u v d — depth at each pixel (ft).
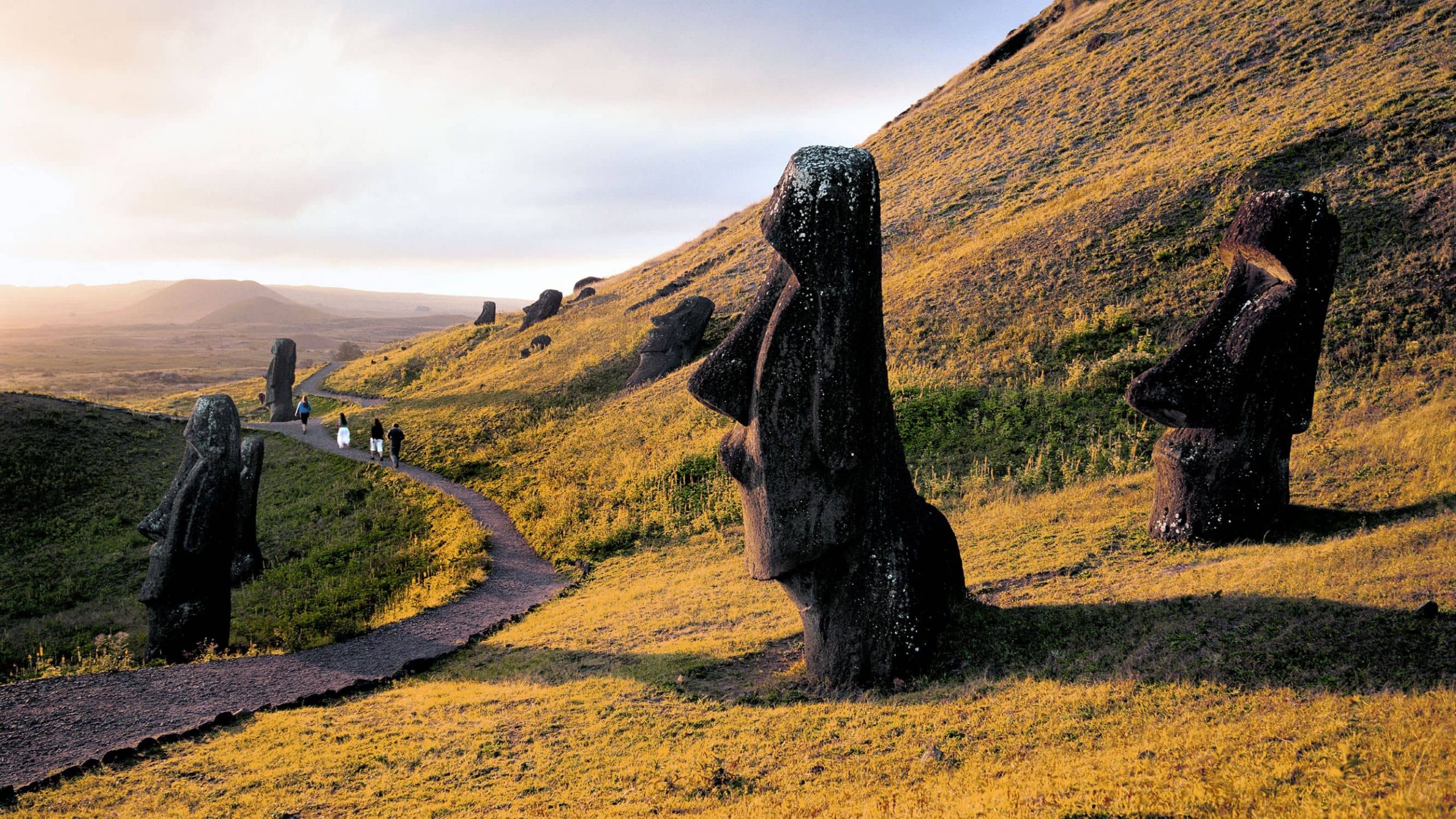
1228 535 35.27
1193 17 148.97
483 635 46.32
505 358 155.84
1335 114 84.64
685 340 111.96
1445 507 32.71
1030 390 64.54
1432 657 18.71
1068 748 19.15
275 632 49.98
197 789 24.99
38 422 106.63
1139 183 90.53
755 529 29.01
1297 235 34.32
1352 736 15.76
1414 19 107.24
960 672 27.14
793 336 27.40
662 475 70.95
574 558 61.72
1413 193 67.05
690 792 21.31
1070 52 170.71
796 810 18.97
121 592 69.00
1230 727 17.67
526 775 24.48
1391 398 49.83
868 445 28.07
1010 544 42.27
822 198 26.89
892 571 28.12
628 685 32.07
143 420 120.06
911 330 80.74
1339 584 24.86
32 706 33.78
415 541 70.49
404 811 22.56
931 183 145.38
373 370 184.85
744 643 35.40
